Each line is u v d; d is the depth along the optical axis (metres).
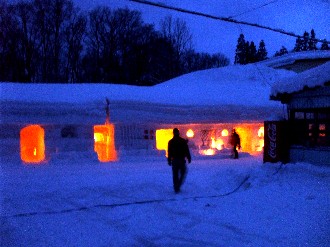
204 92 23.05
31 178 12.46
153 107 19.83
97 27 46.50
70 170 14.84
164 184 10.81
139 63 48.47
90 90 20.02
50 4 42.09
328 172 10.05
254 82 28.17
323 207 7.41
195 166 15.88
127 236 6.16
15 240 5.96
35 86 19.73
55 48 42.81
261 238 5.83
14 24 40.66
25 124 17.45
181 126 20.64
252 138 23.02
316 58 32.31
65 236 6.18
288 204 7.90
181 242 5.78
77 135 18.52
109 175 13.05
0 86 18.66
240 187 10.41
